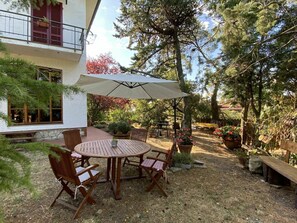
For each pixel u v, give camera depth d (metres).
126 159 4.57
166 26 7.89
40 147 1.18
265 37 5.66
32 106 1.02
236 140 6.84
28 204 2.81
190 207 2.91
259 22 4.02
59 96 1.15
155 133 9.46
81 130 7.53
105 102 12.33
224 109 13.54
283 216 2.75
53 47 6.32
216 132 8.09
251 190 3.57
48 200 2.94
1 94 0.87
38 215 2.57
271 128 5.42
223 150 6.91
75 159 3.88
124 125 8.02
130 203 2.96
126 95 5.07
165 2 6.80
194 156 6.00
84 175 2.85
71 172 2.51
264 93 7.42
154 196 3.20
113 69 12.66
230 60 6.57
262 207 2.98
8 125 1.10
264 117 6.43
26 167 1.10
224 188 3.62
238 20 4.49
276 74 6.39
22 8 2.57
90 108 12.23
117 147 3.56
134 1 7.25
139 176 3.92
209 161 5.47
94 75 3.60
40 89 1.03
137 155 3.13
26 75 1.05
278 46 5.68
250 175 4.37
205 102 10.50
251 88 7.16
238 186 3.74
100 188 3.43
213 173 4.43
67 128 7.23
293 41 5.15
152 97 5.04
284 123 4.97
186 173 4.35
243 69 5.89
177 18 7.50
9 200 2.88
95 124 11.79
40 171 4.09
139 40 8.41
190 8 7.17
